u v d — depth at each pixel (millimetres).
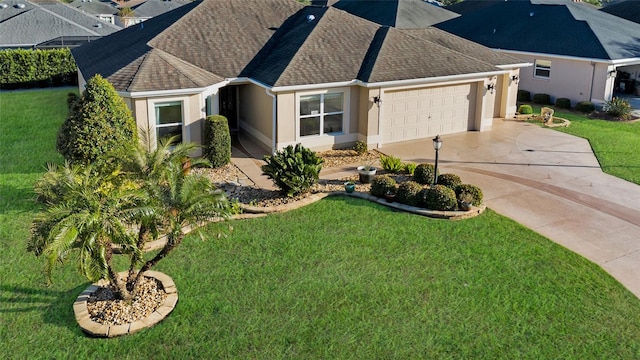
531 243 13125
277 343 9352
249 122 22141
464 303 10562
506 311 10328
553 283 11336
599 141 22344
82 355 9031
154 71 18859
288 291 10898
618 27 32344
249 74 21031
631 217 14812
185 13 23953
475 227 13984
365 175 16953
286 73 19312
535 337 9586
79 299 10422
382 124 21125
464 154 20484
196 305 10398
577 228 14078
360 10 40156
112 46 26125
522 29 33000
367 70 20469
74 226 8445
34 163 18453
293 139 19844
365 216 14562
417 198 15055
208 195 9867
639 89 32406
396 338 9516
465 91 23047
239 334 9570
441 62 22109
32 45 35469
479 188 16188
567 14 32062
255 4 25062
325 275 11516
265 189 16500
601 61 27641
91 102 15477
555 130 24234
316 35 21656
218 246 12766
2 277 11336
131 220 9305
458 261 12195
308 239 13164
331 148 20875
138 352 9109
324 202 15516
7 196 15477
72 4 64500
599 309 10438
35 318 9992
